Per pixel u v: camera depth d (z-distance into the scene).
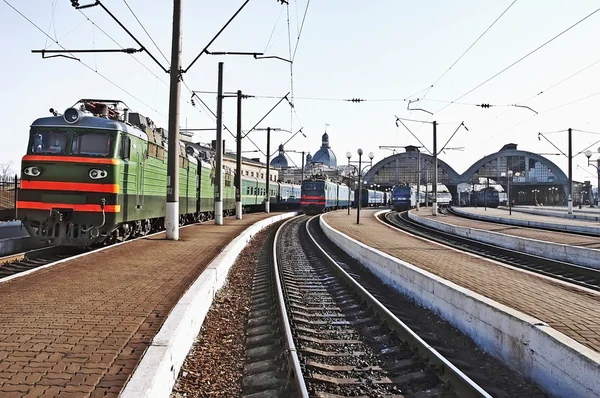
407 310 9.51
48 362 4.79
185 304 6.84
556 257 17.36
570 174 45.34
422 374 5.82
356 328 8.07
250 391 5.32
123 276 9.45
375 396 5.28
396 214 52.47
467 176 107.44
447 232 30.33
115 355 5.03
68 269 10.09
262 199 50.59
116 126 13.77
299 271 14.42
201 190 27.12
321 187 50.16
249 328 7.91
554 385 5.36
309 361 6.15
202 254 12.95
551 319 6.90
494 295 8.63
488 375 6.07
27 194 13.23
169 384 5.06
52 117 13.66
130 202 14.68
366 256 15.29
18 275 9.23
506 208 70.31
